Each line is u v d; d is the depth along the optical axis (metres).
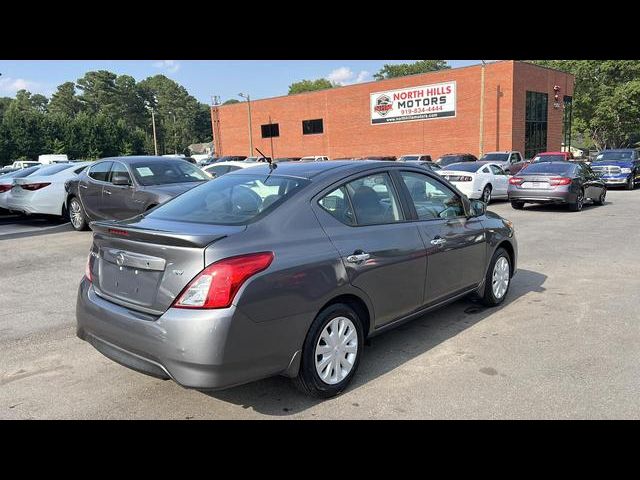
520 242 9.68
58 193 12.02
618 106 53.31
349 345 3.71
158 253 3.19
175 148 120.62
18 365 4.23
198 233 3.24
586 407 3.41
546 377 3.86
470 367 4.07
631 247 9.05
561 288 6.38
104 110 112.94
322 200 3.75
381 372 4.00
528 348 4.43
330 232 3.66
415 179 4.61
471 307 5.64
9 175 13.54
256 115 54.16
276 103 52.03
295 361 3.34
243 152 56.41
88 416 3.40
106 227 3.52
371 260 3.81
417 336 4.77
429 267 4.43
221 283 3.01
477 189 16.56
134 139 82.81
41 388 3.81
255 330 3.10
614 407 3.40
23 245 9.70
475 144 38.12
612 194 20.69
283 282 3.22
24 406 3.54
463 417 3.31
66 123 73.81
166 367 3.08
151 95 127.12
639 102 52.59
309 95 48.94
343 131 46.84
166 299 3.12
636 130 56.47
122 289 3.43
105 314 3.42
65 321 5.38
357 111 45.31
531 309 5.54
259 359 3.15
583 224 12.05
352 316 3.70
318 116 48.62
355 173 4.06
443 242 4.57
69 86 118.00
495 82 36.41
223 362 2.99
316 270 3.42
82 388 3.81
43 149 70.19
